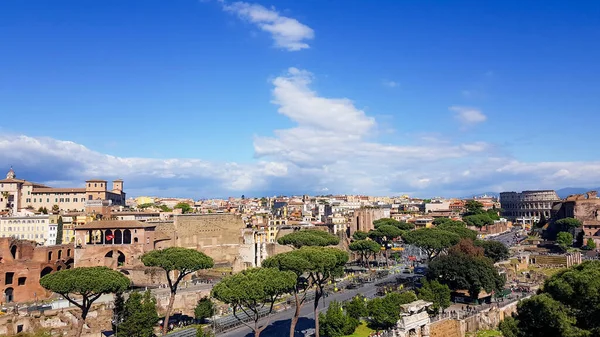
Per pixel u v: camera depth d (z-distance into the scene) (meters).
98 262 177.38
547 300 74.38
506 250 184.50
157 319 110.00
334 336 108.38
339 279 173.62
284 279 96.06
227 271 191.12
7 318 114.62
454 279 136.88
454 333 109.06
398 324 89.31
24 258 163.00
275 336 110.06
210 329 115.50
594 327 71.25
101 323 121.56
